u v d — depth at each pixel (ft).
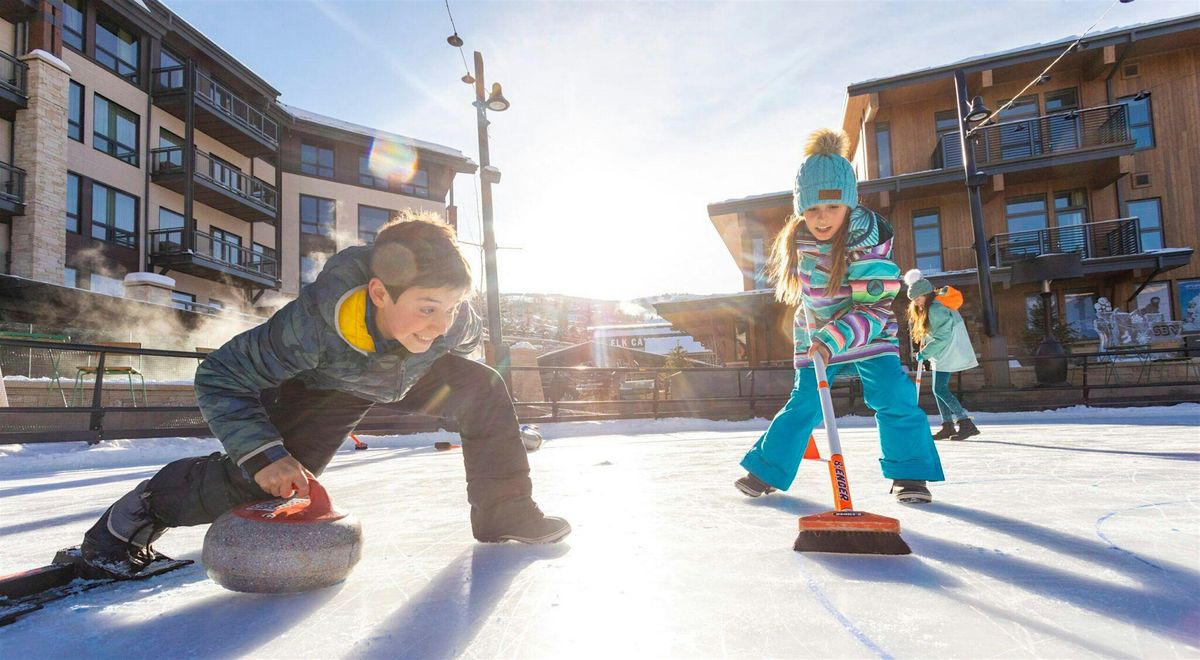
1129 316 51.19
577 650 3.25
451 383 5.82
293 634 3.63
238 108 73.31
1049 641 3.18
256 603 4.27
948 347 18.72
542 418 33.40
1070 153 52.95
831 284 7.58
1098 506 6.88
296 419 5.24
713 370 38.63
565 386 51.06
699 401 38.32
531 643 3.37
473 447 5.93
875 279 7.38
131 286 54.65
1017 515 6.48
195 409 24.84
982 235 43.88
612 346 76.13
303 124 82.02
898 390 7.63
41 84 52.19
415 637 3.52
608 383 51.16
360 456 20.22
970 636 3.28
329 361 4.88
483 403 5.87
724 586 4.31
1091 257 54.39
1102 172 55.21
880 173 60.18
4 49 52.70
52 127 52.85
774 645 3.23
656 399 35.78
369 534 6.54
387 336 4.89
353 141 85.87
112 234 59.00
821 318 7.84
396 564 5.20
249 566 4.30
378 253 4.45
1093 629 3.34
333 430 5.41
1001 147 57.31
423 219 4.65
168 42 66.85
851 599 3.95
